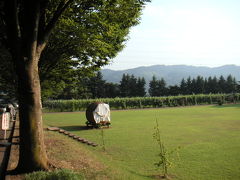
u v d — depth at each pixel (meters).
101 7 10.70
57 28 12.41
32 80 7.64
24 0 7.52
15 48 7.45
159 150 12.89
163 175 8.77
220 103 57.34
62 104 49.56
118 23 11.74
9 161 9.02
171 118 29.88
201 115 33.03
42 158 7.74
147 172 9.20
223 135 17.23
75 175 6.16
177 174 8.89
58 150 10.94
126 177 7.88
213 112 37.66
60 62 15.73
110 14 11.02
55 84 20.05
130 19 11.55
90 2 10.41
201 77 108.06
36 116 7.71
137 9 10.94
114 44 14.15
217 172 9.04
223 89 108.06
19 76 7.59
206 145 13.86
